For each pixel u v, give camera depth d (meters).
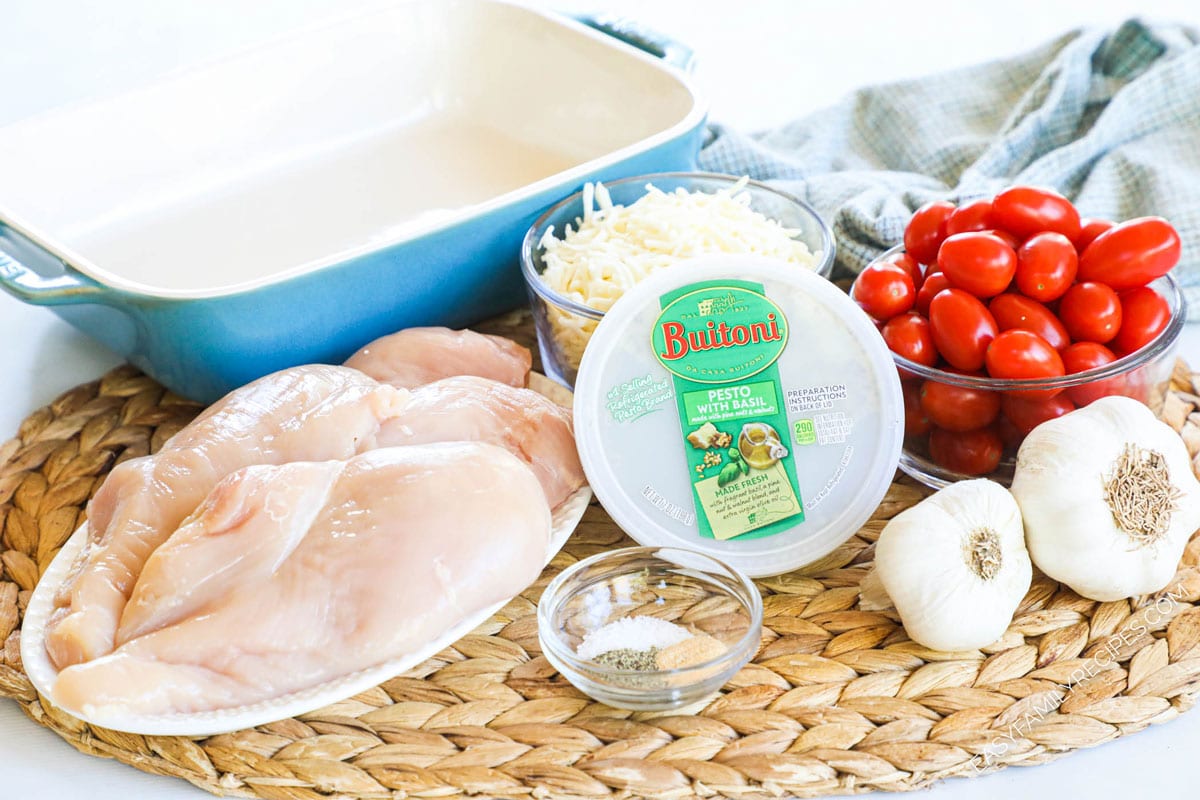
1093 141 2.19
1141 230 1.49
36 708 1.42
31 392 1.96
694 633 1.41
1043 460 1.42
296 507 1.33
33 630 1.38
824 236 1.75
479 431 1.52
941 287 1.58
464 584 1.32
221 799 1.35
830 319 1.49
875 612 1.48
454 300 1.86
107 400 1.90
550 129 2.19
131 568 1.37
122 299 1.59
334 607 1.30
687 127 1.87
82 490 1.72
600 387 1.50
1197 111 2.22
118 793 1.37
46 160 2.01
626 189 1.87
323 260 1.65
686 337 1.49
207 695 1.28
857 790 1.31
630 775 1.29
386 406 1.50
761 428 1.51
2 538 1.65
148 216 2.06
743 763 1.30
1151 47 2.40
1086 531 1.40
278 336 1.69
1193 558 1.53
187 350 1.67
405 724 1.37
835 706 1.37
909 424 1.58
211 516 1.33
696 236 1.72
